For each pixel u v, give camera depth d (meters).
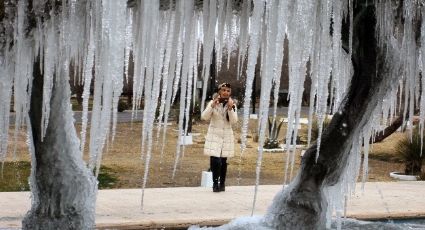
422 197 10.16
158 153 18.84
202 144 22.17
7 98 3.90
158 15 3.84
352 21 4.21
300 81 3.89
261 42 3.87
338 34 4.04
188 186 12.47
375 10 4.32
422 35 4.26
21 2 3.68
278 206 4.42
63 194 4.04
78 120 17.50
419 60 4.54
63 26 3.74
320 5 3.96
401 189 11.27
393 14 4.33
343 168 4.45
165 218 7.63
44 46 3.80
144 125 3.94
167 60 3.98
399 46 4.44
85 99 3.81
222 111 10.37
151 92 3.91
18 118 3.95
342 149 4.40
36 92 3.97
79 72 3.91
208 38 3.89
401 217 8.40
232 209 8.64
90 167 3.81
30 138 4.10
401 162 16.92
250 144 22.17
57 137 4.07
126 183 12.72
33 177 4.12
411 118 4.57
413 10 4.27
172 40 3.92
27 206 8.38
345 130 4.40
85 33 3.75
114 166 15.48
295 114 3.96
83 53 3.80
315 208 4.31
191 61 4.07
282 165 17.30
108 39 3.61
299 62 3.87
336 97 4.79
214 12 3.89
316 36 3.98
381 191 10.83
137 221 7.32
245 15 4.07
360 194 10.33
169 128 26.52
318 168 4.36
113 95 3.67
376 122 4.72
